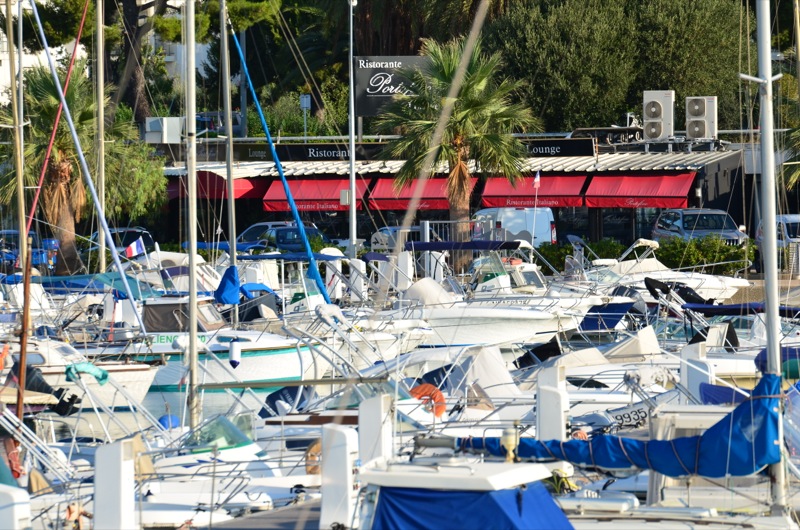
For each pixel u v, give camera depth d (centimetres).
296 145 16075
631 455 3216
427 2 18225
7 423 4303
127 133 13400
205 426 4606
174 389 7750
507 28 18238
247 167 15812
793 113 13600
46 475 4525
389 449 3556
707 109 13825
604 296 9625
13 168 12369
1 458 3981
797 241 11112
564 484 3738
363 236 16475
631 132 15675
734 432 3147
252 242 13950
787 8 17975
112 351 7712
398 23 19500
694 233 13412
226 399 7544
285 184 8662
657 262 11050
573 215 16212
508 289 9906
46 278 8200
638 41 18162
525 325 8850
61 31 16938
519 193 14275
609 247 13338
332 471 3173
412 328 8062
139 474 3803
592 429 4541
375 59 15688
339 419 4691
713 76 17988
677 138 15025
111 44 17500
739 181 14575
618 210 15888
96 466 3173
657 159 14438
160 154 16038
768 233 3425
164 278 9862
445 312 8825
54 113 12325
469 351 5925
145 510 3750
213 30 18788
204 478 4241
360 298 9394
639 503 3616
